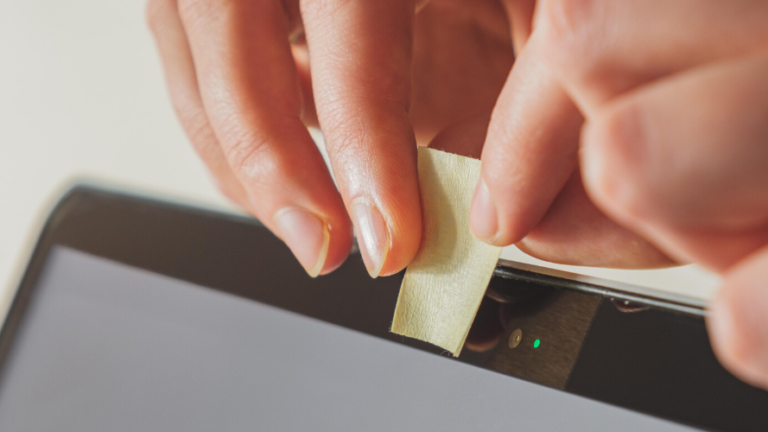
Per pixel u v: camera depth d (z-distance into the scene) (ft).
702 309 0.67
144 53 1.39
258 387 0.79
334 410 0.76
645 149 0.45
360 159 0.73
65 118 1.49
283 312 0.80
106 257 0.90
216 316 0.83
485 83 1.03
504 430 0.70
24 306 0.93
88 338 0.89
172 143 1.39
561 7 0.54
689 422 0.66
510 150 0.64
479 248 0.68
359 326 0.77
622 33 0.52
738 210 0.45
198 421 0.81
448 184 0.69
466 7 1.00
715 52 0.50
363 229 0.71
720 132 0.43
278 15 0.85
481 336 0.72
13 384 0.92
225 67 0.82
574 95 0.57
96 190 0.93
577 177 0.69
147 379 0.85
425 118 1.02
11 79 1.54
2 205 1.54
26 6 1.47
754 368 0.43
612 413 0.67
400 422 0.73
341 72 0.75
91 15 1.43
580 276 0.70
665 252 0.69
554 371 0.69
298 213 0.79
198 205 0.87
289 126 0.82
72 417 0.88
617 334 0.69
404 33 0.77
